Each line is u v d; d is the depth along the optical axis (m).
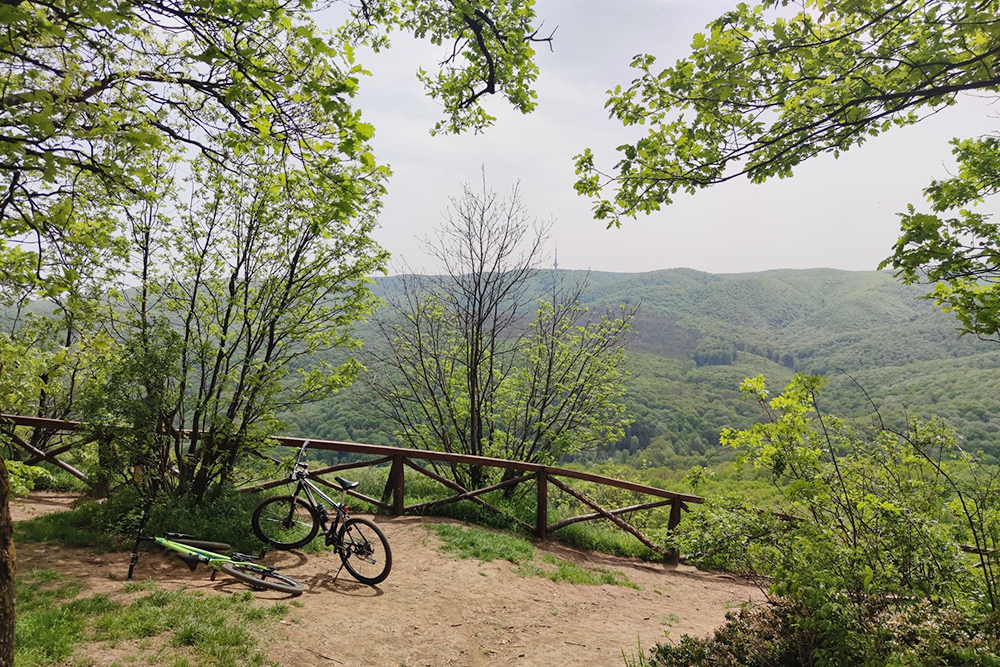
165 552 5.61
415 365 11.48
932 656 2.90
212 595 4.60
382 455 8.52
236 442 6.82
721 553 4.25
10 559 2.48
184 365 6.57
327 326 7.41
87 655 3.44
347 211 3.19
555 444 10.95
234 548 5.93
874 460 4.66
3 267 4.09
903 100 3.76
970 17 3.29
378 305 7.81
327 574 5.75
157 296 6.88
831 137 4.18
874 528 3.99
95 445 7.07
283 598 4.88
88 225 4.33
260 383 6.68
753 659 3.64
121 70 3.06
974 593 3.63
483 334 11.00
